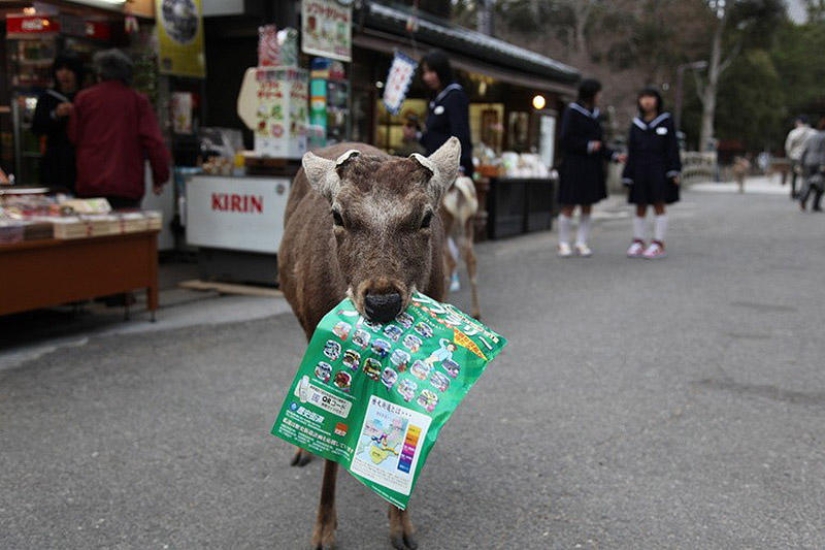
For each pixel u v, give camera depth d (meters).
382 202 2.44
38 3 7.10
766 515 3.14
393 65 7.98
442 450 3.77
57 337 5.67
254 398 4.44
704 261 9.23
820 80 59.75
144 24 8.26
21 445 3.76
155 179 6.56
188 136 8.82
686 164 29.00
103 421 4.07
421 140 6.72
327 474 2.89
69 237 5.23
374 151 3.70
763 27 43.94
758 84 47.38
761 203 18.59
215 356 5.23
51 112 6.56
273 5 8.16
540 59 14.22
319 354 2.56
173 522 3.09
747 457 3.69
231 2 8.50
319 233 3.00
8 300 4.94
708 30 40.16
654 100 9.23
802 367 5.05
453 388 2.45
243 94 7.19
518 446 3.81
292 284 3.44
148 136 6.31
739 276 8.23
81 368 4.94
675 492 3.34
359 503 3.28
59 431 3.93
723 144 44.72
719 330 5.97
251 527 3.06
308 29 7.16
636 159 9.45
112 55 6.16
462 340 2.52
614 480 3.45
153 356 5.21
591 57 32.22
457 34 11.22
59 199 5.81
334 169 2.61
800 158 17.50
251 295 7.16
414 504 3.25
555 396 4.51
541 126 14.47
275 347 5.45
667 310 6.64
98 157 6.17
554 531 3.02
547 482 3.44
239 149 9.04
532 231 12.48
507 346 5.51
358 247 2.45
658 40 34.34
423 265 2.59
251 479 3.47
